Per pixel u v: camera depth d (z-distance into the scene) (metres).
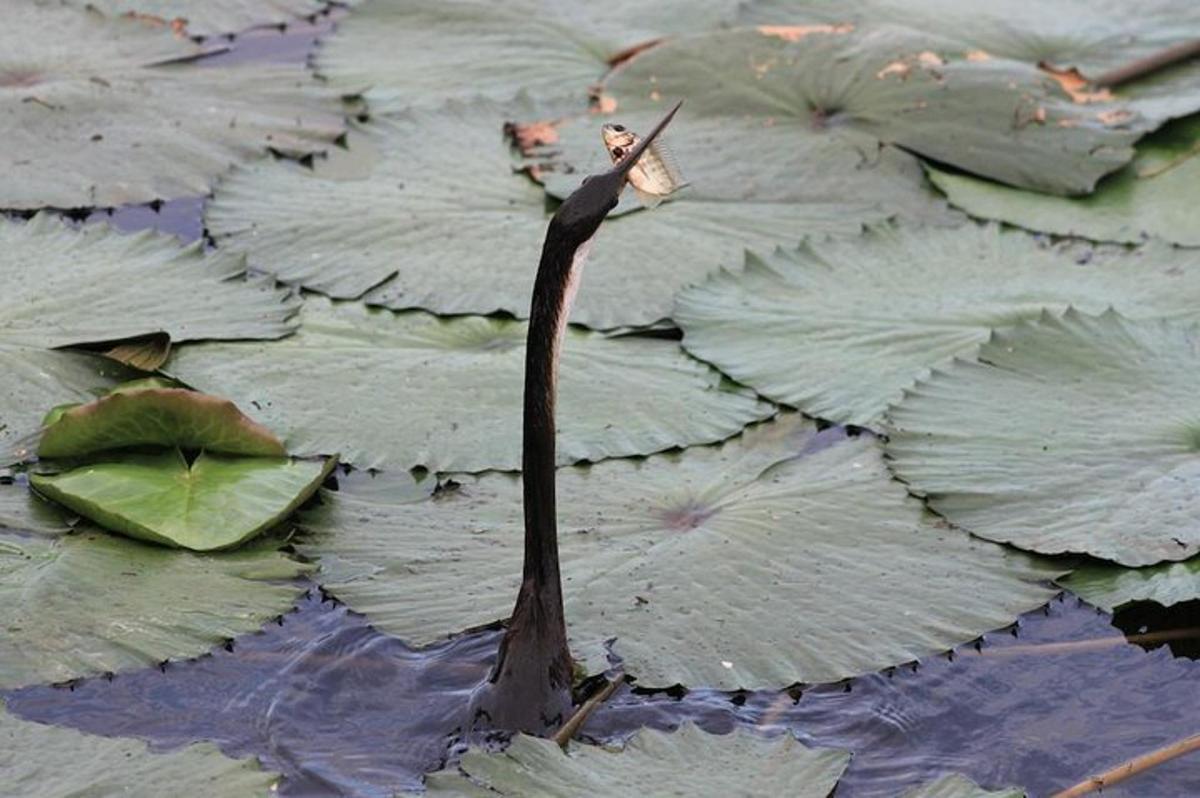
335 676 5.96
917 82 10.00
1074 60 10.61
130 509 6.57
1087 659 6.17
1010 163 9.52
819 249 8.65
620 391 7.59
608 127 5.44
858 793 5.56
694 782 5.21
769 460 7.19
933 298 8.28
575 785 5.18
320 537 6.64
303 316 8.01
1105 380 7.50
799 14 11.10
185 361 7.56
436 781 5.21
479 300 8.20
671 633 6.11
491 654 6.06
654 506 6.84
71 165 9.20
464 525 6.70
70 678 5.79
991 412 7.34
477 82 10.54
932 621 6.21
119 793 5.16
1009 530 6.68
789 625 6.16
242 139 9.60
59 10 10.93
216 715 5.78
